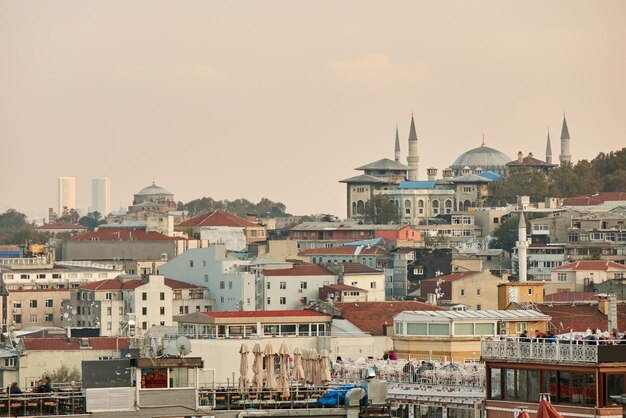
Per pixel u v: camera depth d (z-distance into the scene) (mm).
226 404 118312
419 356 180375
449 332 179250
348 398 117875
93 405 113688
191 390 115625
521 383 124625
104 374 117062
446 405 141500
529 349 123812
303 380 134125
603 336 127312
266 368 130125
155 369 115250
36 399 113688
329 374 137500
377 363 157375
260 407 118562
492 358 126188
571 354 120688
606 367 118875
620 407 118312
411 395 143875
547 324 187625
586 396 119812
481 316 181250
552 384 122438
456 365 152125
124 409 114250
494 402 125688
